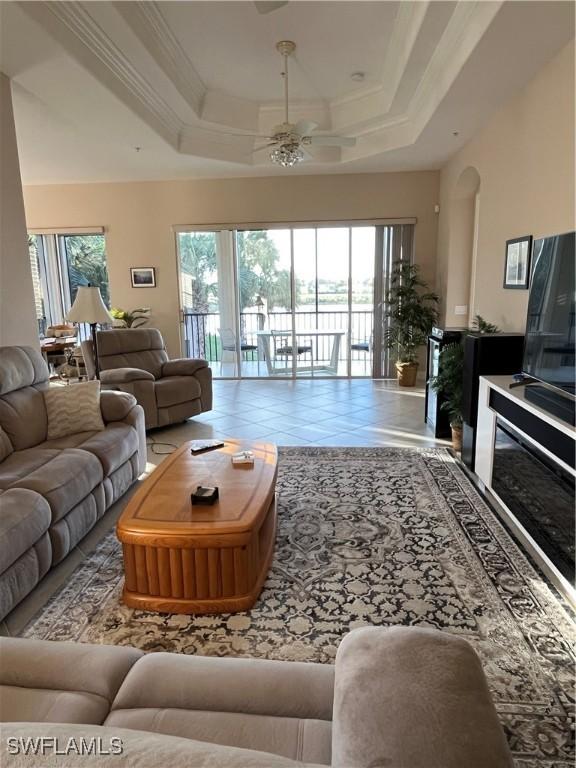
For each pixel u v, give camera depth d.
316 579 2.30
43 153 5.41
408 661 0.95
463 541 2.61
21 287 3.56
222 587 2.08
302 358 7.24
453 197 5.81
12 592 2.01
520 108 3.66
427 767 0.71
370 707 0.84
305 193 6.64
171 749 0.62
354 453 3.99
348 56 4.08
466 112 4.17
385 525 2.79
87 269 7.52
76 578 2.35
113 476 3.04
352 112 5.17
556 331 2.46
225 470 2.60
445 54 3.53
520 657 1.80
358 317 7.07
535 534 2.40
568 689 1.66
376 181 6.53
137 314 7.05
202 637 1.94
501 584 2.25
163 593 2.09
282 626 1.99
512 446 2.69
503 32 2.81
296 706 1.09
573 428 2.04
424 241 6.60
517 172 3.71
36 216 6.96
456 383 4.01
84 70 3.30
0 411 2.96
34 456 2.78
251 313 7.13
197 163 5.84
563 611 2.06
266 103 5.16
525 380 2.94
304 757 0.97
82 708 1.09
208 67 4.25
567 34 2.83
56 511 2.32
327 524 2.81
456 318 6.09
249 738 1.02
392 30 3.67
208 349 7.26
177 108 4.70
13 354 3.19
